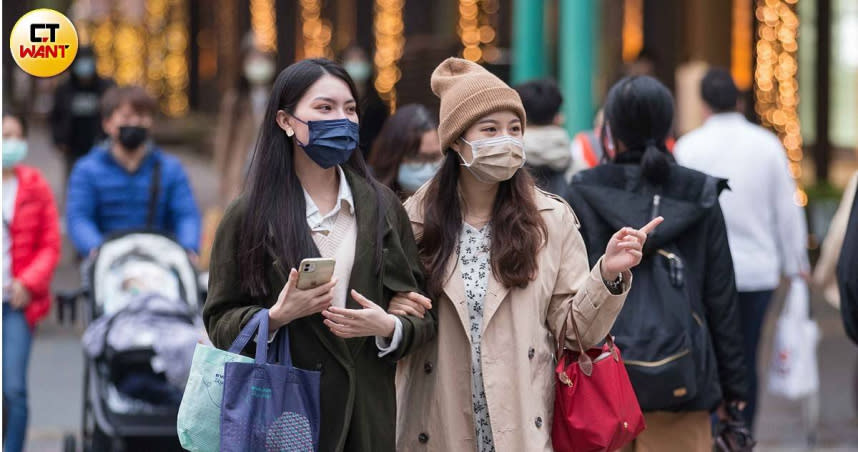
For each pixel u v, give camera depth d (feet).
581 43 69.56
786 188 51.13
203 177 178.50
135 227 51.83
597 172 36.83
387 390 29.94
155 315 47.21
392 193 30.91
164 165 54.13
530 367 30.78
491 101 31.12
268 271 29.07
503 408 30.68
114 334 46.32
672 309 35.17
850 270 38.22
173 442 47.70
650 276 35.78
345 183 30.07
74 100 109.50
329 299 28.07
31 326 48.80
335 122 29.09
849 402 67.51
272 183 29.48
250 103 95.30
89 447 49.34
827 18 113.09
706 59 117.60
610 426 30.83
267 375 27.81
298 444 27.89
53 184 155.12
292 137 29.84
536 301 31.12
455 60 32.60
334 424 28.96
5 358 47.52
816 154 113.80
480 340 31.14
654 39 120.88
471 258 31.76
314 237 29.63
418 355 31.60
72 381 69.67
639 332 34.99
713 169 50.88
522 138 31.99
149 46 247.09
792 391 54.44
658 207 35.78
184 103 248.32
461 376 31.24
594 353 31.58
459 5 154.81
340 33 208.23
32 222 48.65
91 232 52.24
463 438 31.07
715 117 51.49
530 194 31.76
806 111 114.21
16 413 47.16
